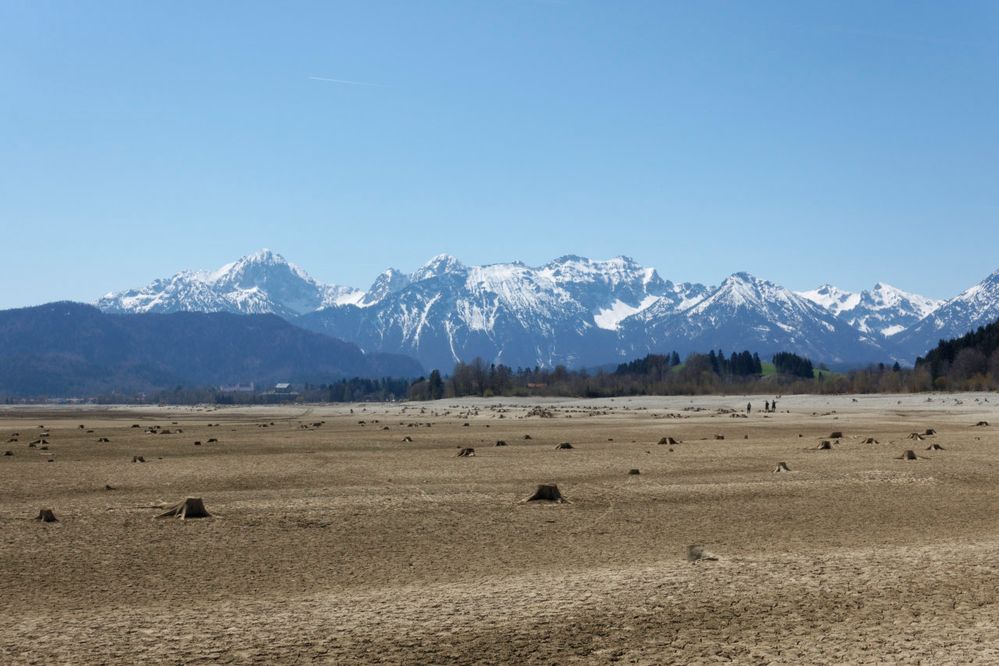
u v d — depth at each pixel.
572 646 20.70
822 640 20.80
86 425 161.38
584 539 34.00
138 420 194.12
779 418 139.75
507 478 53.75
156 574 29.05
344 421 162.50
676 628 21.77
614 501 43.38
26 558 31.45
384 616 23.06
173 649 20.80
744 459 63.59
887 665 19.20
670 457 66.38
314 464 64.88
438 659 20.03
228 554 32.00
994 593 24.09
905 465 57.16
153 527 37.28
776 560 28.28
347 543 33.81
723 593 24.45
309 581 27.91
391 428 124.69
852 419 131.38
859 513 38.97
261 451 79.44
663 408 198.12
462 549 32.53
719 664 19.53
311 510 41.31
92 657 20.38
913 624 21.78
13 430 136.25
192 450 81.88
